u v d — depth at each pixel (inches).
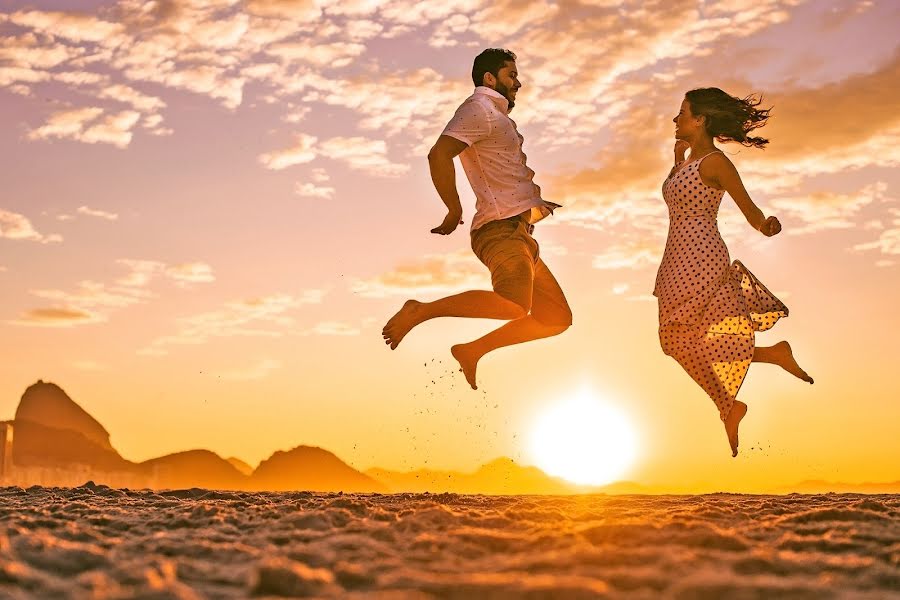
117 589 88.1
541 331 234.4
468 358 232.2
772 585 92.1
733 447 219.8
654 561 109.3
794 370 230.2
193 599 85.4
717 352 219.5
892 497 230.5
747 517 167.5
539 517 161.9
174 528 150.6
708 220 222.2
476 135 212.8
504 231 213.9
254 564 113.0
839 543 127.3
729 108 222.7
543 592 88.4
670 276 223.5
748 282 221.8
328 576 97.7
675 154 235.0
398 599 85.6
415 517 150.6
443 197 213.9
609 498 235.0
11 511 171.9
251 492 252.7
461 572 105.5
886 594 93.9
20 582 95.2
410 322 212.1
